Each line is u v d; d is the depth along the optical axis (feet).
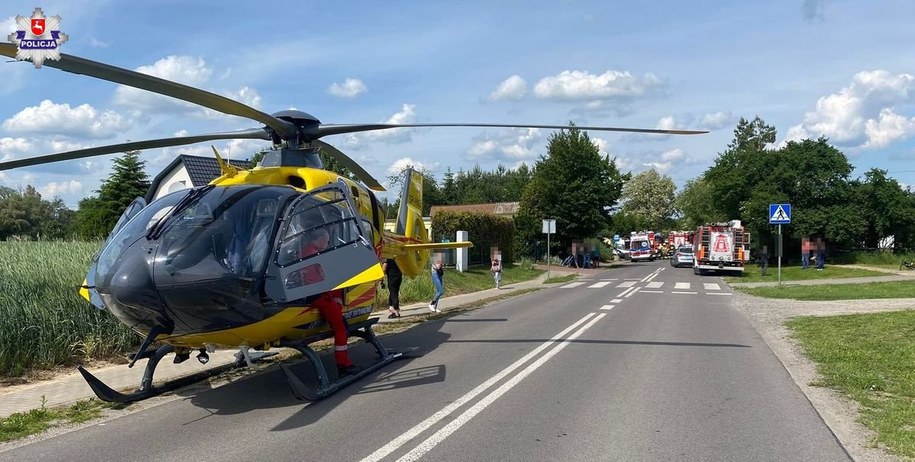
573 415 22.40
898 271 110.11
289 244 23.61
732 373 29.45
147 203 27.35
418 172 46.52
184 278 21.54
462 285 87.35
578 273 133.59
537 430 20.66
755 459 17.99
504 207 251.60
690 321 48.83
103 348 33.45
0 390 27.30
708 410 23.07
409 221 43.47
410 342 39.24
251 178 26.48
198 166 107.86
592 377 28.58
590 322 48.26
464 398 24.82
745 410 23.07
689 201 268.82
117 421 22.41
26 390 27.25
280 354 35.35
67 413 23.36
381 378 28.78
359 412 23.02
